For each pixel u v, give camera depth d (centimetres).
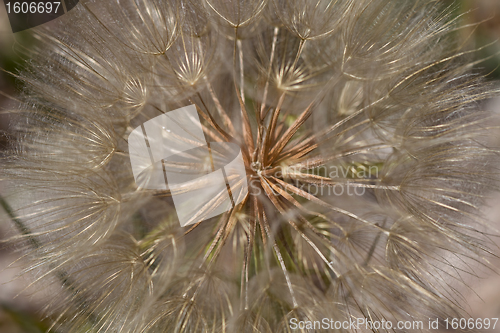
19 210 21
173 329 20
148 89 21
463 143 21
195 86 21
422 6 21
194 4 21
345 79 22
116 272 21
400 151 21
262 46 22
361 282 21
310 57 22
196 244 21
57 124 21
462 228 21
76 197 21
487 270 22
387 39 21
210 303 21
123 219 21
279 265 22
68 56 21
